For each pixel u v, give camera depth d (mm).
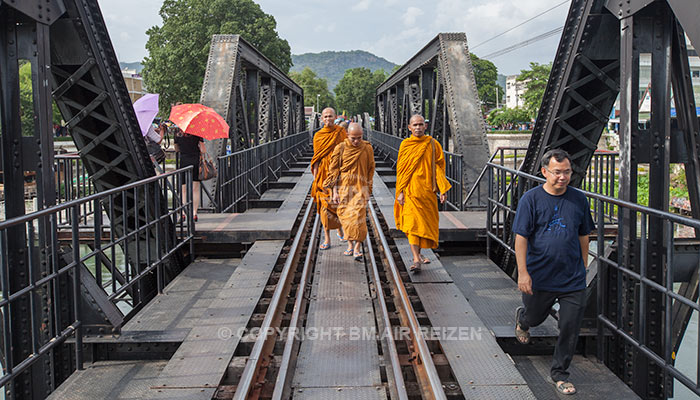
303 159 23547
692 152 4320
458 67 11000
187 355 3943
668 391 4461
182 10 45750
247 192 11633
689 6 3277
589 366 4164
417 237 5941
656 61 4059
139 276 5047
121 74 5293
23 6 3799
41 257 4160
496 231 6879
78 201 4039
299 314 4715
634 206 3598
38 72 4031
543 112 5594
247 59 12883
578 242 3590
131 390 3773
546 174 3576
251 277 5836
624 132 4152
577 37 4875
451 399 3439
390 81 23234
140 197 6164
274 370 3865
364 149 6332
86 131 5438
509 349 4410
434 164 5938
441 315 4738
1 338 4344
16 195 4098
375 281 5484
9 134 4031
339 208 6496
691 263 5434
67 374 4387
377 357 3926
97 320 4359
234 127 11219
